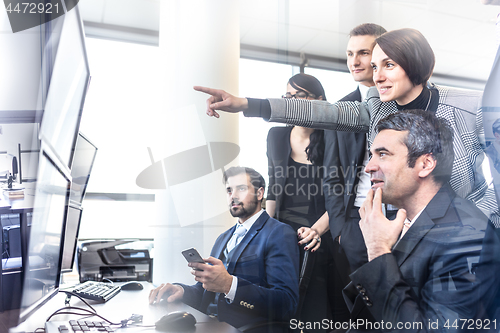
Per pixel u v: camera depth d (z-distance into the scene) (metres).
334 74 1.42
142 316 0.86
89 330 0.74
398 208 1.27
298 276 1.29
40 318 0.86
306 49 1.49
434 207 1.24
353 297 1.26
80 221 1.35
